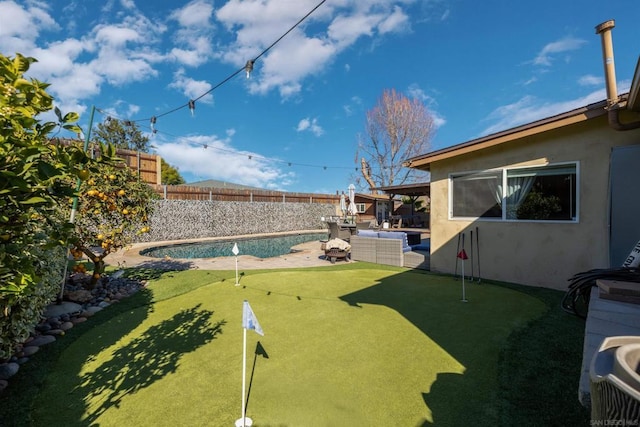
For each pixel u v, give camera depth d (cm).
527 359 314
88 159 185
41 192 170
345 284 654
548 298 527
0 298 189
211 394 271
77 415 246
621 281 372
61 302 501
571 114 554
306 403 256
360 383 283
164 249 1409
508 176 653
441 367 306
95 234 566
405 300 532
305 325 425
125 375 304
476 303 507
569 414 229
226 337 391
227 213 1869
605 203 545
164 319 458
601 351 115
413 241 1157
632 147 499
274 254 1327
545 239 607
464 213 714
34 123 163
